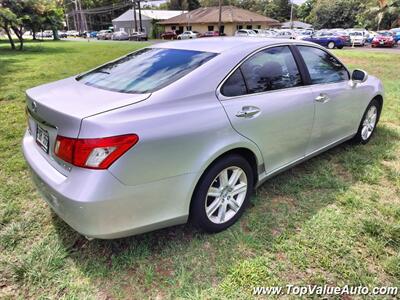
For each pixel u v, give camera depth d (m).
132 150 1.87
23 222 2.58
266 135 2.62
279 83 2.77
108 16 77.88
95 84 2.51
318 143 3.32
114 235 1.95
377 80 4.31
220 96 2.32
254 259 2.21
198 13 46.84
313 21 52.84
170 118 2.04
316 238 2.40
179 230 2.50
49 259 2.19
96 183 1.80
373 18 41.25
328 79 3.33
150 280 2.04
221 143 2.26
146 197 1.98
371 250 2.28
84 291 1.96
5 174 3.37
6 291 1.96
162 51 2.80
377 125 4.96
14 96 6.68
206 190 2.29
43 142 2.26
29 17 21.09
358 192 3.06
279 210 2.77
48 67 11.92
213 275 2.08
